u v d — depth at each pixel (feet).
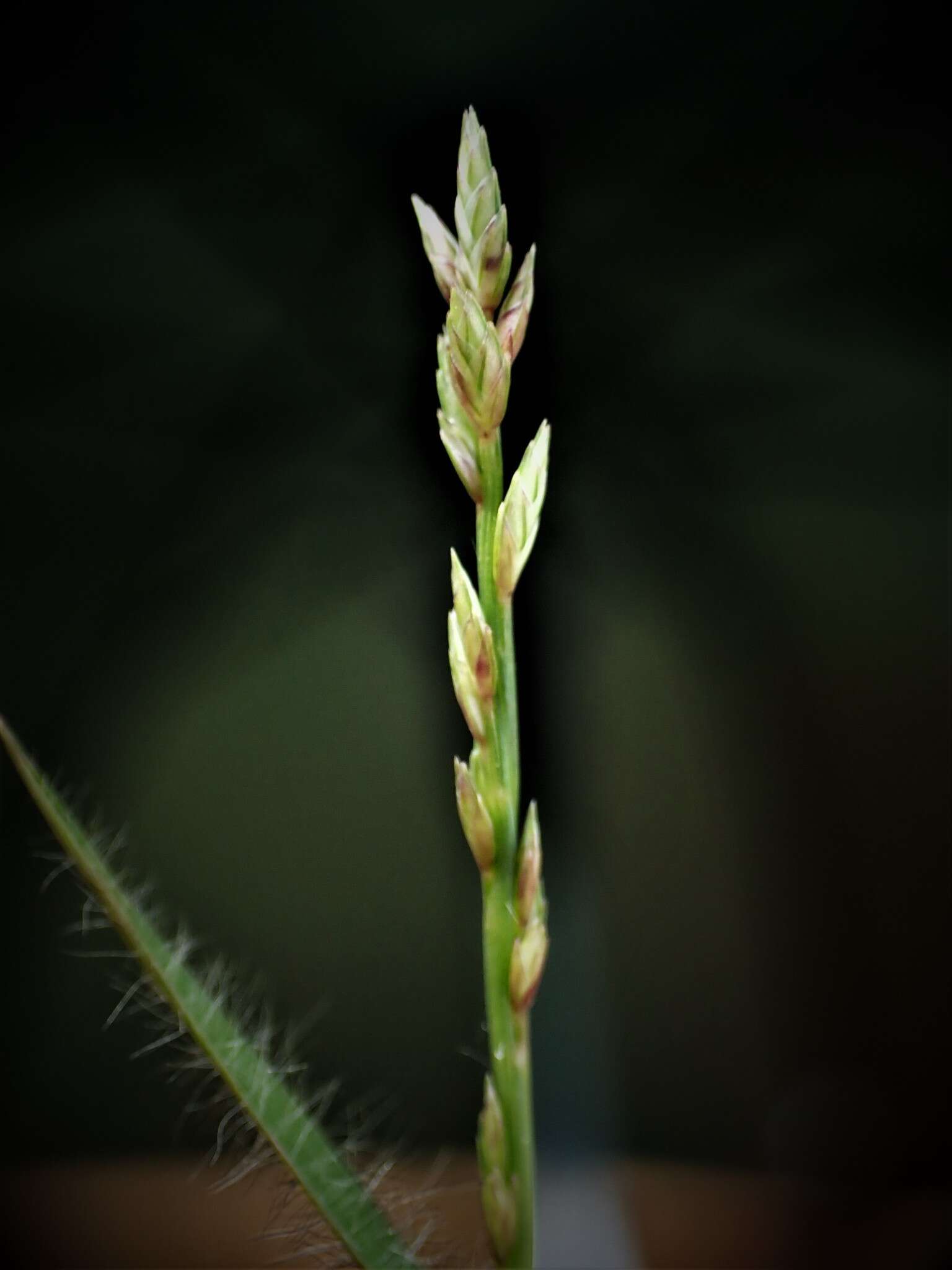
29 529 0.83
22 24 0.80
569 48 0.81
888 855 0.81
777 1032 0.80
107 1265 0.63
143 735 0.83
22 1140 0.73
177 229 0.83
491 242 0.21
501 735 0.21
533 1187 0.20
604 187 0.83
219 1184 0.22
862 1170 0.74
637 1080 0.79
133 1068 0.74
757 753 0.83
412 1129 0.79
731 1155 0.76
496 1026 0.20
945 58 0.80
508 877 0.21
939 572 0.83
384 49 0.81
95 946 0.76
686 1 0.80
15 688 0.81
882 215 0.82
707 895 0.82
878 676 0.83
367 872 0.83
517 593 0.82
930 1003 0.79
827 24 0.80
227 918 0.83
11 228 0.82
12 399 0.83
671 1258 0.66
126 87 0.81
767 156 0.83
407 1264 0.20
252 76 0.81
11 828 0.77
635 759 0.83
